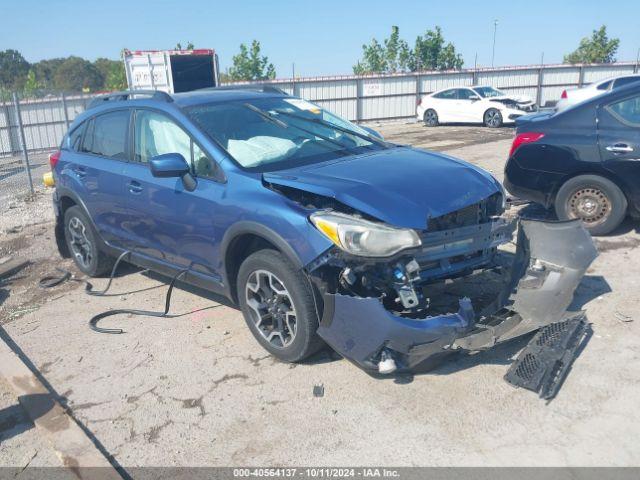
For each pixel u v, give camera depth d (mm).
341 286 3406
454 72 24844
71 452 3123
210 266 4227
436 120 20250
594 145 5559
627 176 5430
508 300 3785
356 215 3377
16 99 10438
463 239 3537
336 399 3434
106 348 4340
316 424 3229
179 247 4461
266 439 3148
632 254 5293
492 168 9891
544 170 5910
